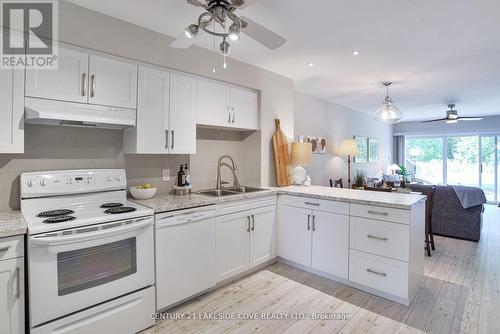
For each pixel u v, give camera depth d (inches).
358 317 83.6
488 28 91.4
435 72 138.8
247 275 112.7
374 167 289.9
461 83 159.6
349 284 102.6
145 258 79.3
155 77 94.6
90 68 80.2
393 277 91.0
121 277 74.2
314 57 118.6
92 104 80.4
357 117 254.1
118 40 86.0
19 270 60.2
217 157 130.0
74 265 66.6
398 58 119.4
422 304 90.2
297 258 118.0
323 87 169.6
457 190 161.5
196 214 92.0
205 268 95.4
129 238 76.3
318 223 110.2
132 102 88.8
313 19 86.2
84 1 76.8
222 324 81.0
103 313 71.2
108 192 90.7
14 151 69.4
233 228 105.4
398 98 200.7
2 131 67.8
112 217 71.5
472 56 117.1
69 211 76.2
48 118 71.5
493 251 140.9
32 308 60.7
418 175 331.9
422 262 103.7
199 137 123.2
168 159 112.3
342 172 232.7
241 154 140.6
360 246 98.3
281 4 77.9
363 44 105.4
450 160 312.3
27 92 70.7
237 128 126.6
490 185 289.9
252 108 130.0
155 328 79.6
